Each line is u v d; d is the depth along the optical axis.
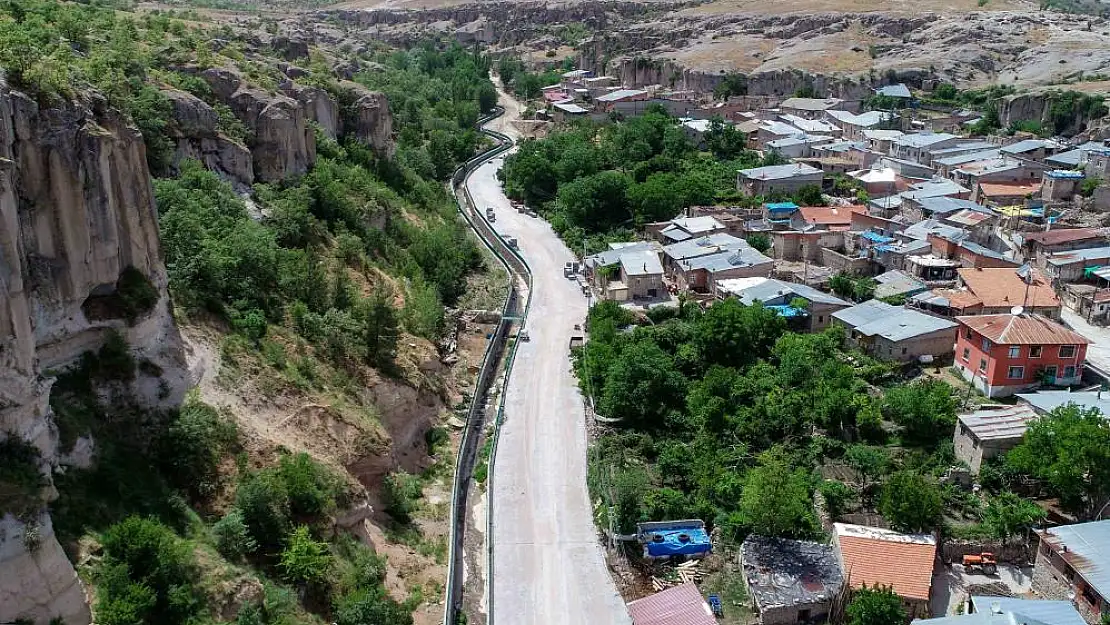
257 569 44.53
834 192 137.38
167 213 60.03
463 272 105.38
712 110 187.38
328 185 88.12
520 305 101.31
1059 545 53.66
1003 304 88.94
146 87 75.25
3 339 35.53
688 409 75.62
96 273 45.06
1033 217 120.12
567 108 187.62
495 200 141.62
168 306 52.84
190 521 43.97
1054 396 70.62
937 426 70.88
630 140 154.62
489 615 52.59
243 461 49.31
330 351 65.00
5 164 36.22
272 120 86.25
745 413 73.25
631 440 71.69
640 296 100.81
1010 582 56.22
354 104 115.00
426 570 55.31
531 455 70.12
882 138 157.12
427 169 135.12
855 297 96.25
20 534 33.81
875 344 84.12
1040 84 195.25
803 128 168.62
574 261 115.56
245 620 39.53
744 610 53.97
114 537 37.84
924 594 52.03
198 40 99.44
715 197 132.88
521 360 86.75
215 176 73.94
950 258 102.75
